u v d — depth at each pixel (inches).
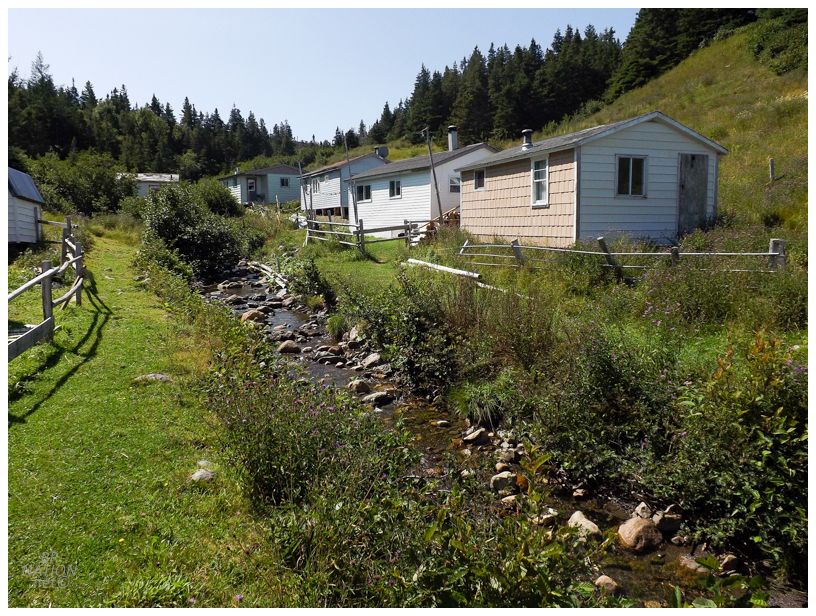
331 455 168.4
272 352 335.6
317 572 130.6
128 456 188.7
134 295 467.8
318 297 515.8
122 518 154.6
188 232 708.7
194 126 4254.4
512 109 2283.5
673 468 188.4
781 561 159.3
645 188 592.1
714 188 625.9
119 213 1158.3
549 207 609.3
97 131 2837.1
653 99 1509.6
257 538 149.3
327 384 309.0
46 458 184.5
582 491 204.7
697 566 162.4
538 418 230.1
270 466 170.2
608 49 2539.4
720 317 318.0
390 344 346.9
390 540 136.5
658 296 342.6
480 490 176.9
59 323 345.4
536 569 122.9
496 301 336.5
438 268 523.2
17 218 613.3
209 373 254.2
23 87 2664.9
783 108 1013.2
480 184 753.0
